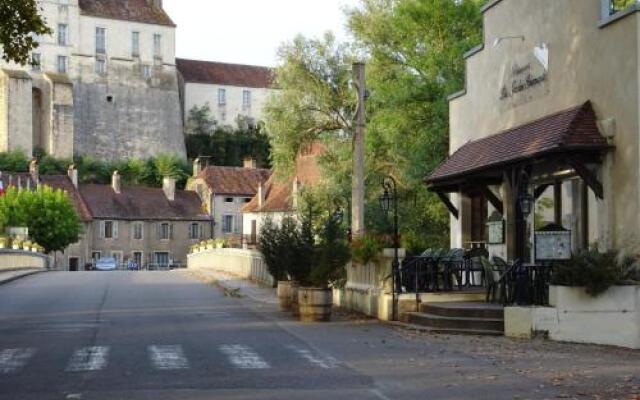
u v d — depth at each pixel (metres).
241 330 18.09
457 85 35.16
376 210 37.56
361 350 14.97
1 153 100.88
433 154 35.47
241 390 11.00
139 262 93.00
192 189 100.94
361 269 22.59
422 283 20.70
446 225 37.59
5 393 10.80
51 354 14.30
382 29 40.41
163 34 121.38
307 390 11.03
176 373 12.33
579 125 18.30
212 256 49.44
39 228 78.19
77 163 107.19
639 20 17.28
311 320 20.11
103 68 116.75
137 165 109.12
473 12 37.97
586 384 11.49
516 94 22.42
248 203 91.50
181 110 125.12
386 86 37.62
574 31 19.55
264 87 131.75
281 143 46.81
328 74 47.00
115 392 10.85
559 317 16.69
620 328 16.14
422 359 13.88
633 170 17.33
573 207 19.92
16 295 28.06
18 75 105.69
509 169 20.58
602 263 16.31
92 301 25.78
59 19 114.00
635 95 17.27
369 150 39.22
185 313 22.05
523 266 17.55
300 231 22.09
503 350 15.13
